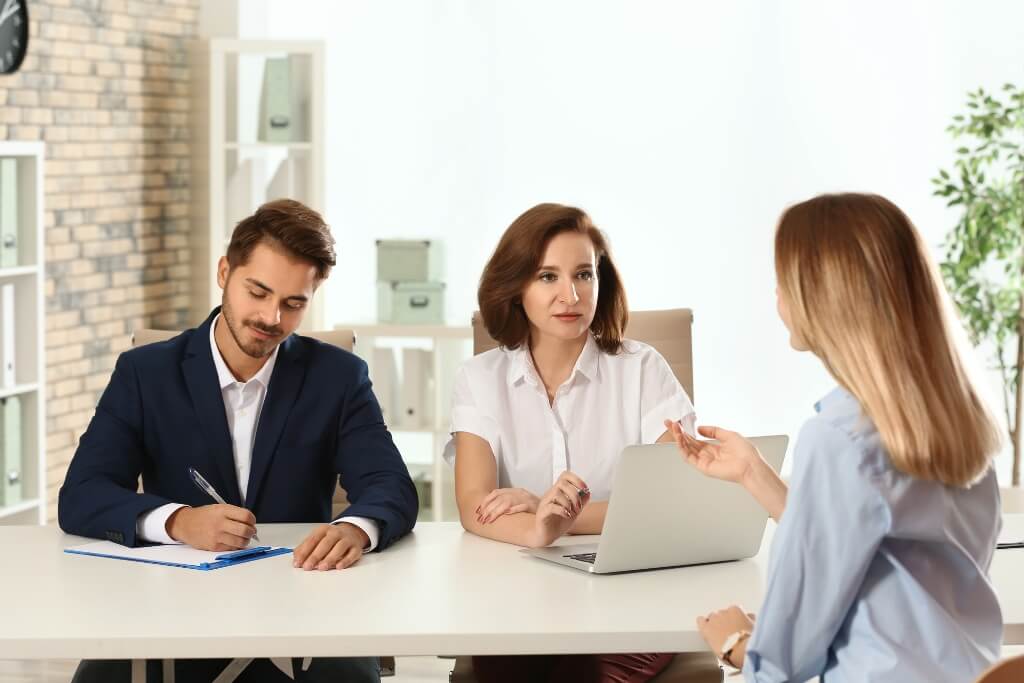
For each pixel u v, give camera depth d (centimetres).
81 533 376
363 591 323
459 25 954
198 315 939
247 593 320
